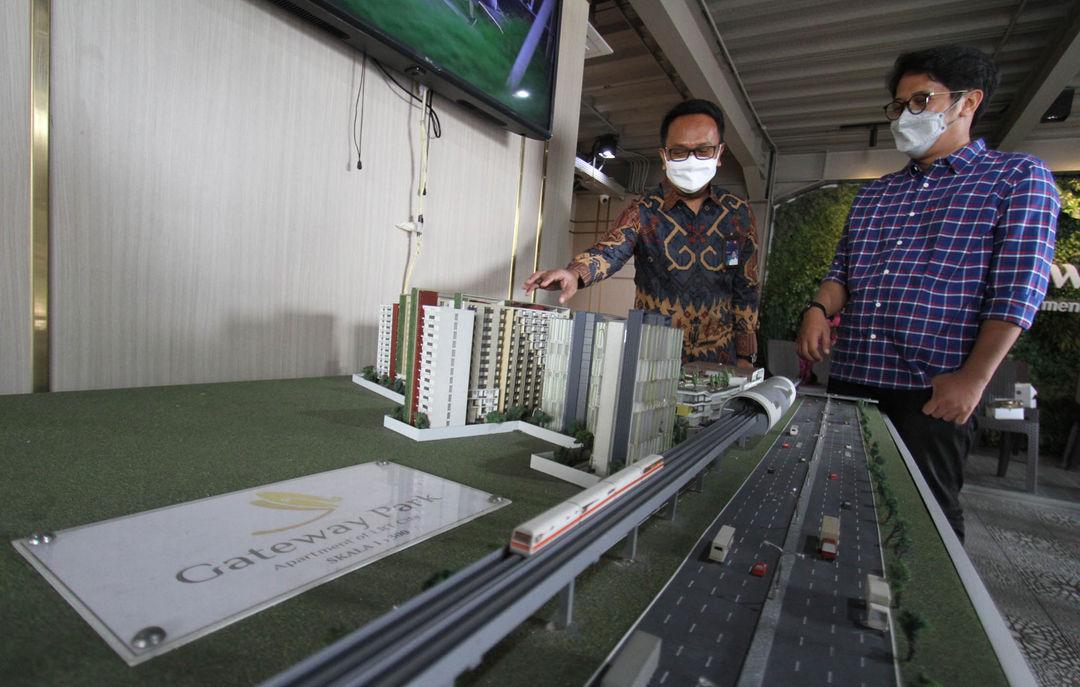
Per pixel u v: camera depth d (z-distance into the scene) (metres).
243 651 0.37
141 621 0.40
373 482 0.74
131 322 1.30
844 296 1.52
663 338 0.90
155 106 1.28
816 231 6.38
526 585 0.36
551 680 0.36
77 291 1.21
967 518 3.20
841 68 4.29
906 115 1.26
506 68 2.13
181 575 0.47
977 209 1.17
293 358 1.66
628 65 4.77
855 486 0.84
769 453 1.05
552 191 2.79
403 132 1.91
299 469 0.78
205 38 1.35
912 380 1.30
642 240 1.66
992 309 1.09
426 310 1.03
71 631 0.38
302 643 0.39
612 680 0.33
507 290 2.54
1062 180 5.21
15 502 0.60
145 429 0.93
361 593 0.46
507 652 0.39
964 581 0.52
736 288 1.75
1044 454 5.28
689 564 0.54
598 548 0.45
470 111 2.14
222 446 0.87
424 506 0.67
